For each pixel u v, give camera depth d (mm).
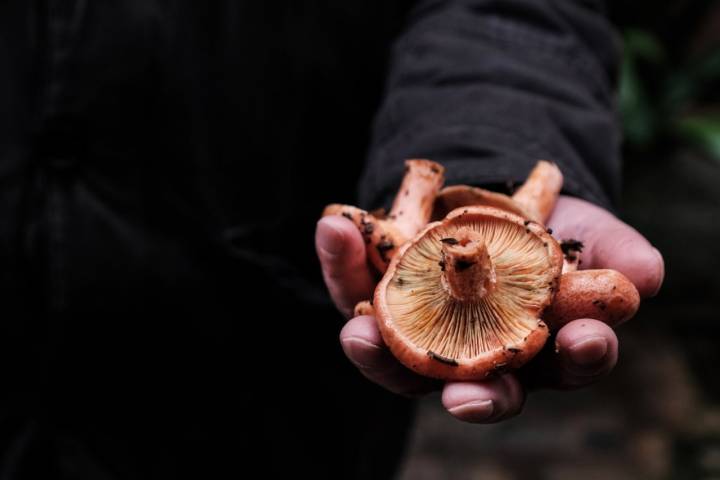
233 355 549
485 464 977
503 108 490
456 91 500
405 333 411
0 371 528
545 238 418
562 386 418
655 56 1422
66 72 504
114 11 504
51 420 536
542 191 453
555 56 529
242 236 538
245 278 539
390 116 509
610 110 547
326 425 578
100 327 526
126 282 522
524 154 475
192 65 518
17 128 508
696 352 1190
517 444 1002
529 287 414
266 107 535
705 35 1557
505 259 422
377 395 589
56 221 512
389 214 464
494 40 527
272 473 573
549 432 1019
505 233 430
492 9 536
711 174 1393
